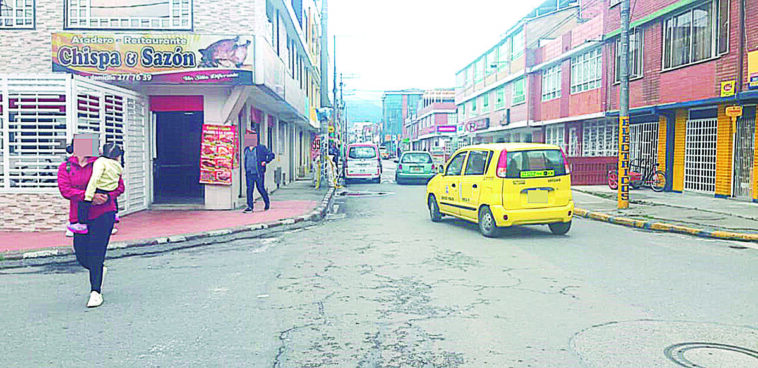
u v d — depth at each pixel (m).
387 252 9.66
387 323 5.70
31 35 14.12
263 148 15.08
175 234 11.20
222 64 14.09
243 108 17.78
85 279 7.85
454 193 12.59
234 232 11.91
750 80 15.27
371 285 7.30
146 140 15.20
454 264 8.60
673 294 6.76
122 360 4.74
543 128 35.34
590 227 12.84
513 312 6.04
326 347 5.02
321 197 19.23
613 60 24.00
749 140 16.48
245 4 14.63
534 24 35.00
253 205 15.88
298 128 34.03
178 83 14.09
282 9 20.17
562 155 11.33
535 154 11.12
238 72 14.12
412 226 12.98
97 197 6.30
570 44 28.83
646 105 20.86
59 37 13.78
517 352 4.86
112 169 6.46
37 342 5.21
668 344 5.03
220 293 6.96
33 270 8.48
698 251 9.71
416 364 4.61
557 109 31.23
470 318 5.84
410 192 23.20
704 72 17.42
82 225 6.34
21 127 12.14
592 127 29.08
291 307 6.30
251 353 4.89
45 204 11.61
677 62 19.02
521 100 37.06
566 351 4.87
